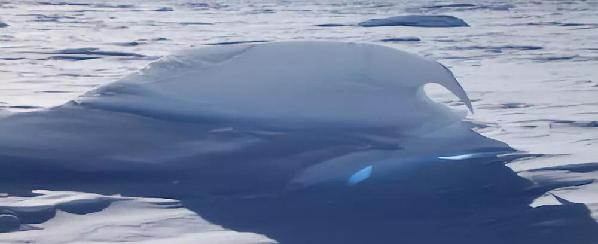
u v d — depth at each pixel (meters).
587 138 8.93
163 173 6.62
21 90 14.14
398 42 28.58
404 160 6.96
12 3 60.94
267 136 7.24
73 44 26.31
